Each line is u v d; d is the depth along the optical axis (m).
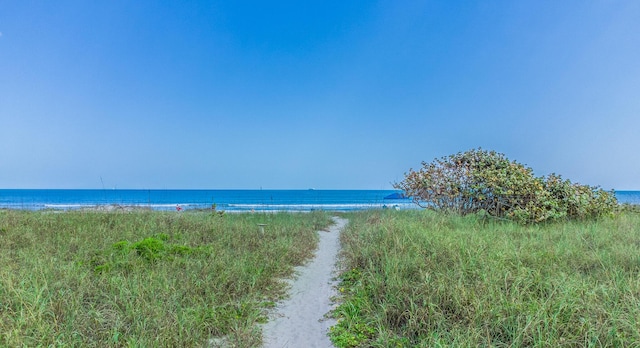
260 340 3.97
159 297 4.48
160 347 3.44
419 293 4.44
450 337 3.55
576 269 5.24
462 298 4.06
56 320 3.70
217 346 3.74
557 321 3.52
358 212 17.02
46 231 8.36
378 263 6.08
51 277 4.80
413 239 6.99
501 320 3.61
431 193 12.26
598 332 3.27
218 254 6.83
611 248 6.23
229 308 4.59
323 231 12.36
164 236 8.15
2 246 6.88
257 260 6.66
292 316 4.75
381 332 3.85
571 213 10.82
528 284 4.41
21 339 3.27
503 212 11.12
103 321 3.82
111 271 5.35
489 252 5.75
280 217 13.65
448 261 5.49
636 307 3.60
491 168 11.59
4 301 3.99
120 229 8.92
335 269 7.01
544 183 11.10
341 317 4.62
